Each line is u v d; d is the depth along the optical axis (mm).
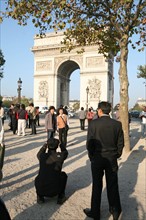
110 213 5855
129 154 12875
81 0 13148
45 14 12273
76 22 14359
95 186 5402
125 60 13609
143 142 17703
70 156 12438
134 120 54219
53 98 64688
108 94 61156
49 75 65250
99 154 5348
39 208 6031
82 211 5930
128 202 6512
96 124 5402
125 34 13328
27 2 12312
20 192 7082
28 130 24844
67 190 7367
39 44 66625
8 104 96688
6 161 10758
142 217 5668
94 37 15781
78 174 9125
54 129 14445
